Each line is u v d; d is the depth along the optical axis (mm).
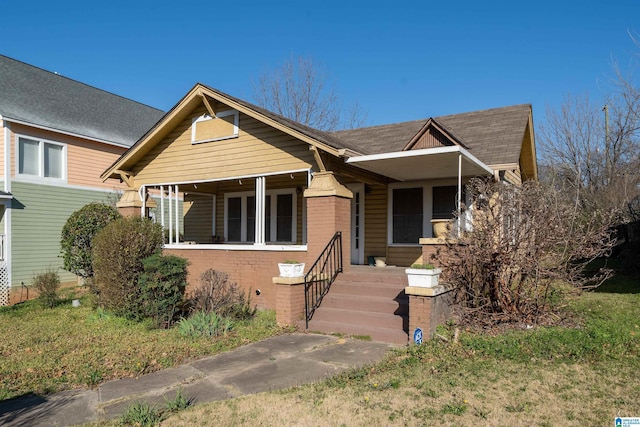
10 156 15500
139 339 8062
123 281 9797
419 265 7480
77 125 18250
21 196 15789
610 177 22984
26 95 17969
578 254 8180
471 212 8500
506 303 8031
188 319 9039
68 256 13305
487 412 4531
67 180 17375
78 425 4598
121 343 7832
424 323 7074
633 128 23922
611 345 6430
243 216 15461
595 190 23547
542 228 7797
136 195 13492
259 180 11531
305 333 8398
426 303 7074
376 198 12961
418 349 6676
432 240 8758
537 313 8117
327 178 10055
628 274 13906
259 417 4582
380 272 10219
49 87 20000
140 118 23109
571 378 5387
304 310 9094
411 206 12328
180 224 21906
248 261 11094
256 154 11453
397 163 9688
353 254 13211
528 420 4336
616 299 10211
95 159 18562
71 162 17594
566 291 8766
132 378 6086
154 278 9383
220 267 11555
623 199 18438
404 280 9305
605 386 5121
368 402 4859
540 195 7938
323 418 4508
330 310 8906
